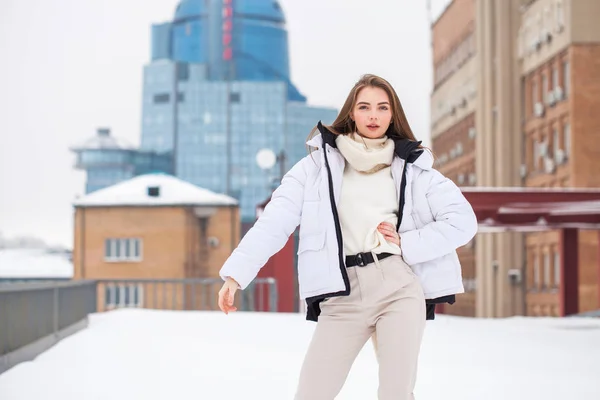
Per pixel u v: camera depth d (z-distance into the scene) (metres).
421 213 3.90
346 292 3.78
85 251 56.94
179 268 56.22
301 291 3.86
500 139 53.94
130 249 56.91
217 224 56.84
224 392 7.51
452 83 68.25
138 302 56.41
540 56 49.81
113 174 186.62
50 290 11.76
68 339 11.98
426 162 3.91
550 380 8.38
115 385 7.90
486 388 7.83
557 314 47.03
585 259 43.31
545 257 49.25
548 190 23.33
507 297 51.91
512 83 53.72
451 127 68.69
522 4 53.84
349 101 4.04
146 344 11.57
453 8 68.19
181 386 7.86
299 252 3.88
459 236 3.84
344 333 3.81
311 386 3.81
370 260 3.82
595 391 7.70
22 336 10.00
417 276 3.88
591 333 14.58
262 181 193.38
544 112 49.47
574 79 45.03
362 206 3.89
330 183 3.87
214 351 10.90
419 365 9.57
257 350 11.09
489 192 23.50
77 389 7.65
